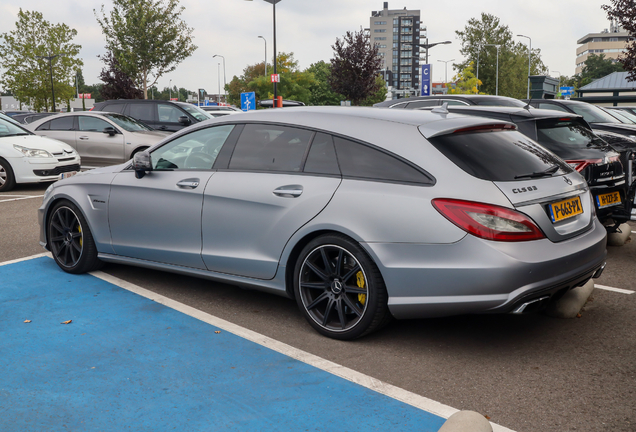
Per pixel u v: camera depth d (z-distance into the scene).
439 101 10.57
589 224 3.85
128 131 13.30
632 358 3.51
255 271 4.12
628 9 20.52
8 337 3.85
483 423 2.50
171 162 4.69
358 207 3.58
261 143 4.21
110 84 37.16
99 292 4.82
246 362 3.47
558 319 4.20
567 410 2.90
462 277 3.28
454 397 3.04
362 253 3.57
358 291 3.65
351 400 3.01
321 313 3.90
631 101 61.41
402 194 3.46
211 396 3.05
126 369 3.37
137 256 4.89
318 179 3.82
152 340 3.80
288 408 2.93
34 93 49.81
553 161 3.91
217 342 3.77
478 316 4.27
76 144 13.45
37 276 5.29
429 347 3.70
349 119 3.90
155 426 2.76
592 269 3.67
